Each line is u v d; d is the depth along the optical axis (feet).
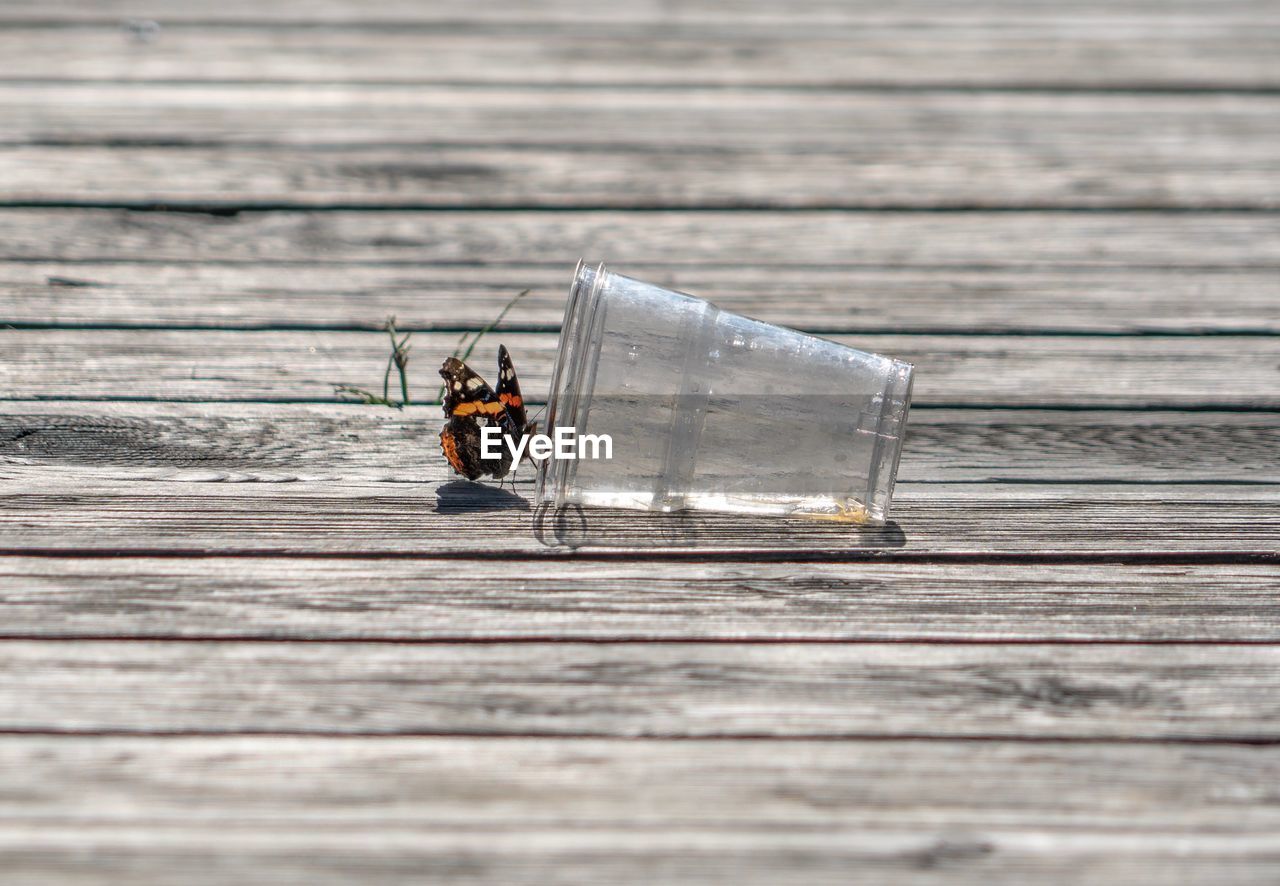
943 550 4.84
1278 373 5.14
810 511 4.87
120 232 5.32
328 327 5.16
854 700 4.68
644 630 4.74
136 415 5.00
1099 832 4.59
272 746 4.63
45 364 5.07
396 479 4.92
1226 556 4.84
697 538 4.85
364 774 4.61
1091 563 4.83
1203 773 4.63
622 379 4.83
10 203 5.36
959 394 5.09
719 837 4.58
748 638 4.74
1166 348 5.18
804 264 5.32
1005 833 4.58
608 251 5.34
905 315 5.23
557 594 4.77
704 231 5.40
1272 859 4.57
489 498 4.90
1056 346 5.18
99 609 4.74
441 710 4.66
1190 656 4.73
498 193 5.46
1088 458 4.99
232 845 4.56
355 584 4.77
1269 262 5.35
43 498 4.87
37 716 4.65
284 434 4.99
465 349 5.13
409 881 4.54
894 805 4.60
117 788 4.60
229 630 4.72
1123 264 5.34
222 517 4.85
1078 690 4.70
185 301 5.19
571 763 4.63
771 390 4.84
